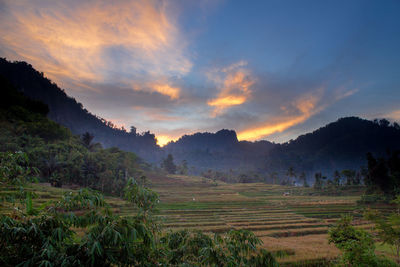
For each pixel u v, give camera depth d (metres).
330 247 32.44
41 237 5.18
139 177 105.00
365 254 14.66
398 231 24.91
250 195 126.75
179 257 7.28
